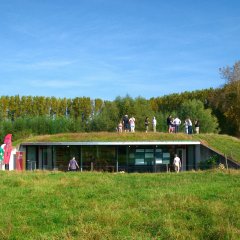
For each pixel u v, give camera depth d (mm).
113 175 29625
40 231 14672
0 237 13773
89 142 43969
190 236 13852
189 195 19609
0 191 21859
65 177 27797
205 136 47031
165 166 45000
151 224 15133
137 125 78688
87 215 16172
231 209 16797
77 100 98812
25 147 46188
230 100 79375
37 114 96000
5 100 94062
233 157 40500
